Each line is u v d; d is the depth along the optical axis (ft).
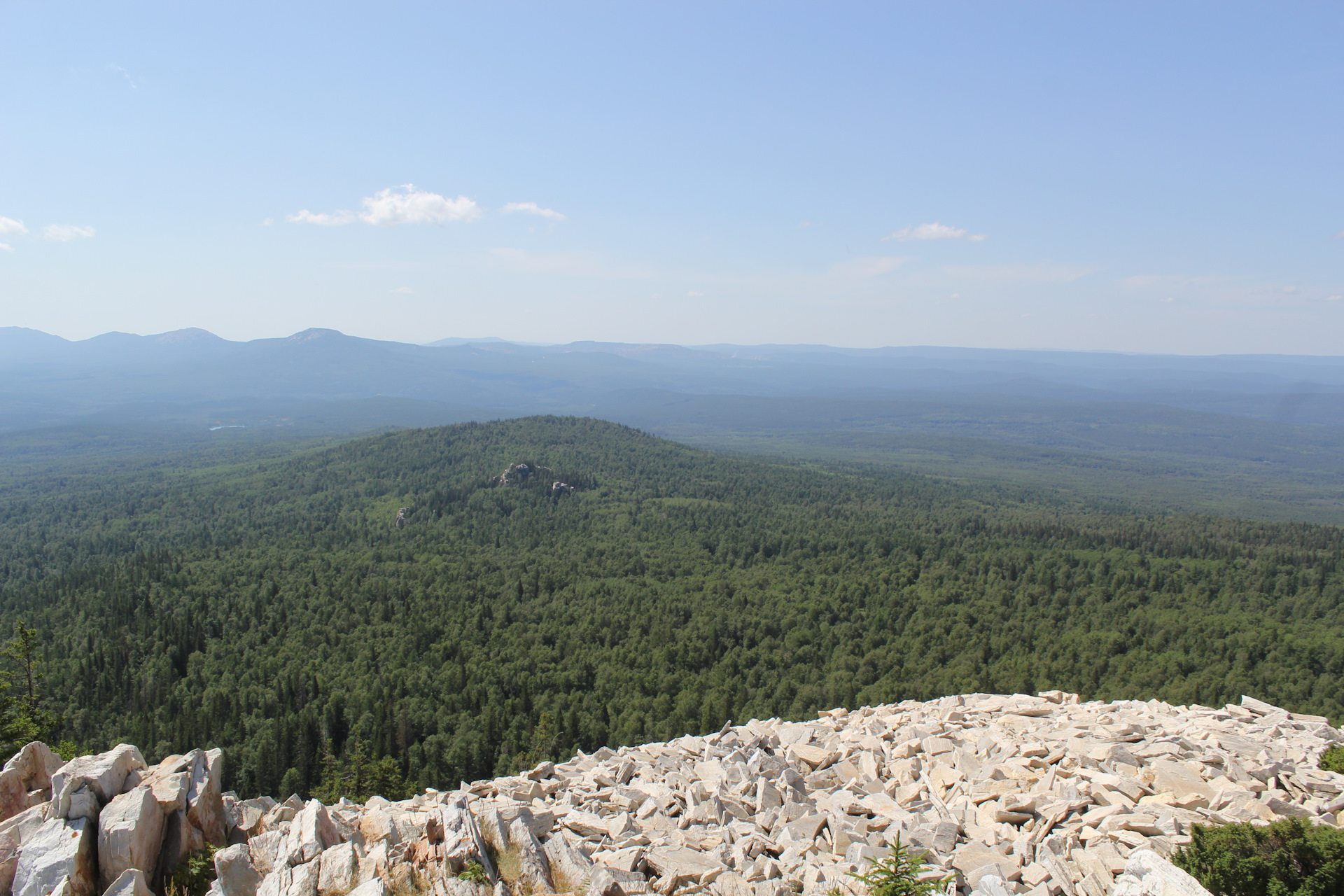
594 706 348.79
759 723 138.62
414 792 252.62
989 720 126.11
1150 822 74.38
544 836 79.20
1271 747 97.60
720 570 593.83
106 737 309.01
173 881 64.49
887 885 62.49
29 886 58.54
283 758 277.03
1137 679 383.24
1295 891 58.03
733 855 78.89
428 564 576.20
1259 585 515.91
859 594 522.47
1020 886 67.36
